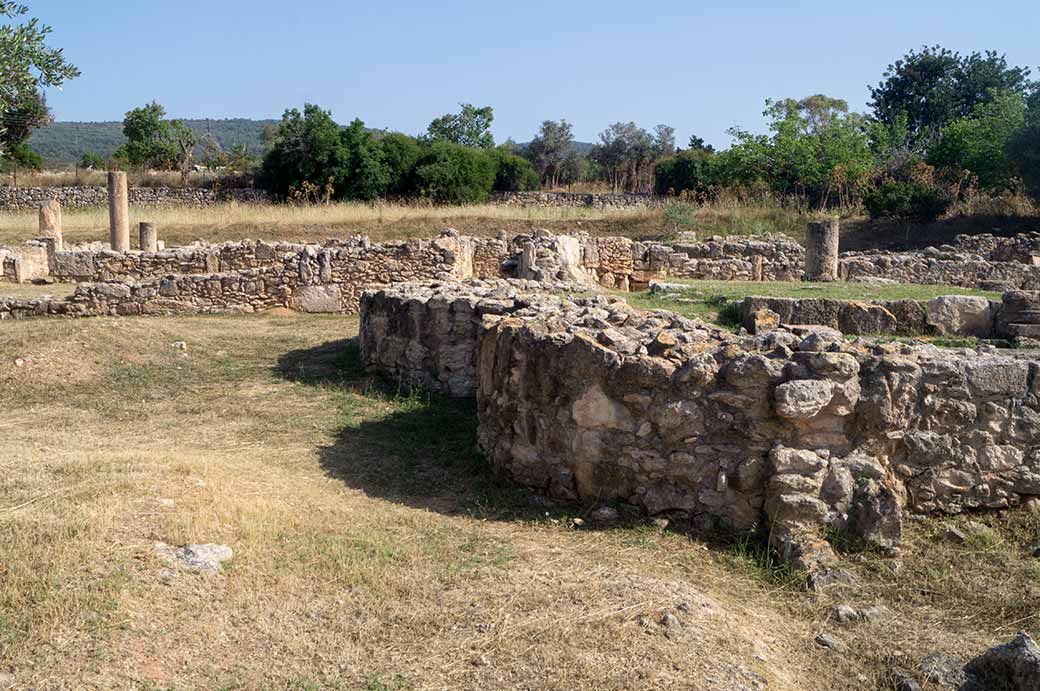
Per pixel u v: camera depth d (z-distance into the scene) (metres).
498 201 40.38
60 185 41.53
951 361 5.99
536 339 6.77
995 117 36.47
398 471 7.44
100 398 9.97
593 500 6.47
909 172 36.25
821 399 5.77
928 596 5.25
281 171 39.47
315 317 15.71
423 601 4.93
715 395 6.05
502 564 5.46
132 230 28.11
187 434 8.59
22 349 10.87
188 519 5.46
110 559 4.82
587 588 5.04
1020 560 5.51
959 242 23.78
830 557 5.55
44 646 4.04
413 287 11.55
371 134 40.34
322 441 8.36
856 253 23.25
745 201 31.19
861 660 4.65
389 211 30.23
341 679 4.13
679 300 13.16
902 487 5.91
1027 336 10.04
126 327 12.23
